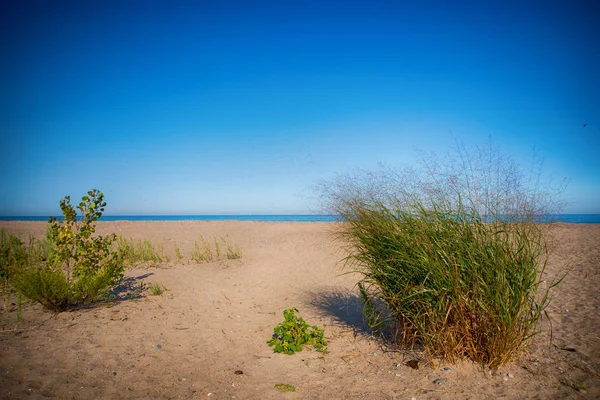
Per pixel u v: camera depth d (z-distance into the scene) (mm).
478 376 3367
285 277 8539
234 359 4086
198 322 5348
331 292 7199
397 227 4008
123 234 16562
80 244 5816
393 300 3904
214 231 18031
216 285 7742
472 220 3828
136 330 4848
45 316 5293
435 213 3949
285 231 17469
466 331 3523
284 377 3639
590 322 4703
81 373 3547
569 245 11375
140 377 3545
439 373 3467
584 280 7156
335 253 11156
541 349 3885
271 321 5492
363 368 3758
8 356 3814
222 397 3215
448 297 3555
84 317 5301
